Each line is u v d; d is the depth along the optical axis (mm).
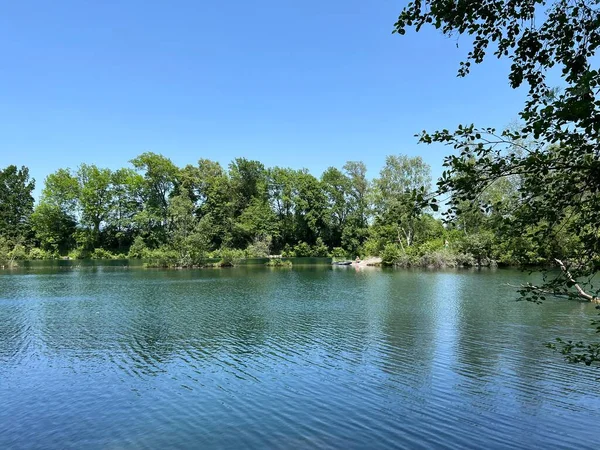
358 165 81688
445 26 4875
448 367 12172
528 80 4906
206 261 58281
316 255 80812
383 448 7660
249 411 9281
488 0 4555
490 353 13477
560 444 7793
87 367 12414
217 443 7848
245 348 14367
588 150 4027
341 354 13594
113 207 76125
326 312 20859
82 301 24750
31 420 8891
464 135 4531
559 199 4445
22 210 79062
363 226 78750
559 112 3561
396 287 30953
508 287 29984
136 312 21016
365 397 10047
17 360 13070
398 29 4973
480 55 5020
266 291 29172
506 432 8289
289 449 7613
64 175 73562
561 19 4391
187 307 22531
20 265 55875
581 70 4461
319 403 9703
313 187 82688
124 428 8492
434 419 8844
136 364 12680
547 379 11141
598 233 4469
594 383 10797
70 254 71562
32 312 21031
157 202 79312
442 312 20516
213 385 10906
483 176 4484
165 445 7789
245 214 82312
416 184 57344
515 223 4738
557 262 4910
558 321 18047
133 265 56219
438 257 50844
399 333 16266
